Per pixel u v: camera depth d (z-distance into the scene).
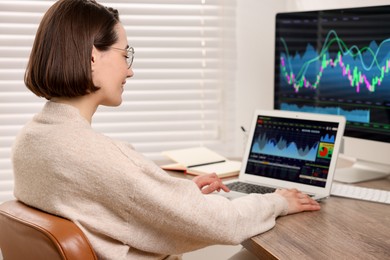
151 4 2.31
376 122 1.69
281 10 2.43
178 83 2.39
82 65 1.12
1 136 2.29
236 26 2.40
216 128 2.45
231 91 2.44
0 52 2.23
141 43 2.33
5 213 1.12
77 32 1.12
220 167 1.88
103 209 1.10
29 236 1.05
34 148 1.11
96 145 1.08
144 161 1.12
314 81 1.93
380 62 1.65
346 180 1.72
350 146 1.79
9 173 2.31
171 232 1.15
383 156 1.67
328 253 1.12
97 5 1.18
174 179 1.14
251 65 2.44
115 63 1.19
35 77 1.13
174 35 2.35
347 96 1.79
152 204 1.09
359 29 1.72
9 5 2.21
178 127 2.41
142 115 2.38
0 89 2.26
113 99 1.22
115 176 1.07
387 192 1.55
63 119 1.13
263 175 1.70
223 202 1.22
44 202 1.11
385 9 1.62
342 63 1.80
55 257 1.02
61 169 1.07
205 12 2.36
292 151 1.65
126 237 1.12
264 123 1.75
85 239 1.04
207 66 2.40
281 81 2.09
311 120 1.65
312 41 1.92
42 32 1.13
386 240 1.18
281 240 1.21
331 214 1.39
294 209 1.39
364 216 1.37
